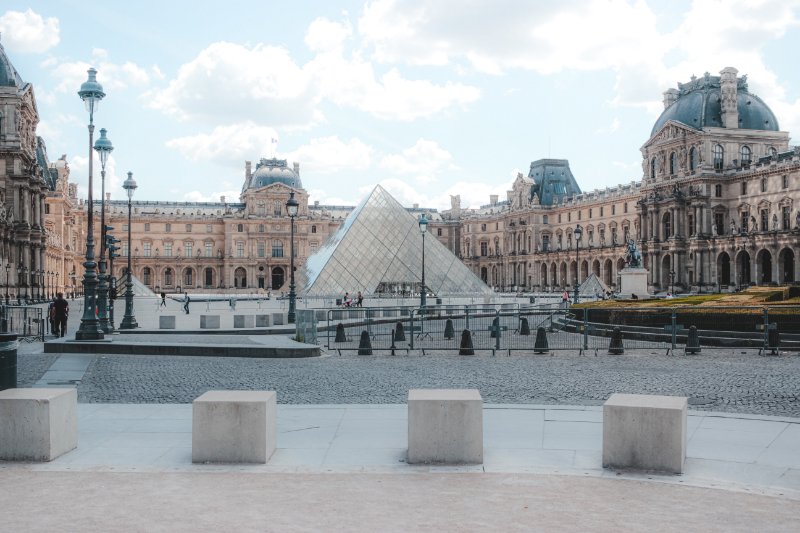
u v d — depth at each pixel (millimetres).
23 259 123250
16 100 122938
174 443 19234
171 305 128500
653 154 170500
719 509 13664
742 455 17875
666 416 16172
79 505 13891
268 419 17516
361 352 44219
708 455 17859
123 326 61125
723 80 157875
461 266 119125
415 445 16984
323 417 22719
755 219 148250
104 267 56594
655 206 164500
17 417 17250
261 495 14555
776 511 13562
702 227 154375
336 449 18547
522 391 28859
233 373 35000
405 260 113938
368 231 113938
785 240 134750
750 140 157875
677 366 36812
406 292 111875
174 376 33906
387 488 15039
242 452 17062
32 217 133125
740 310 46812
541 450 18359
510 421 21953
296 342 47312
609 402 16766
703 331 47781
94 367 37281
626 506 13820
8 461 17219
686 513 13414
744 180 151125
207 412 17094
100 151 57312
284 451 18328
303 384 31172
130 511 13531
